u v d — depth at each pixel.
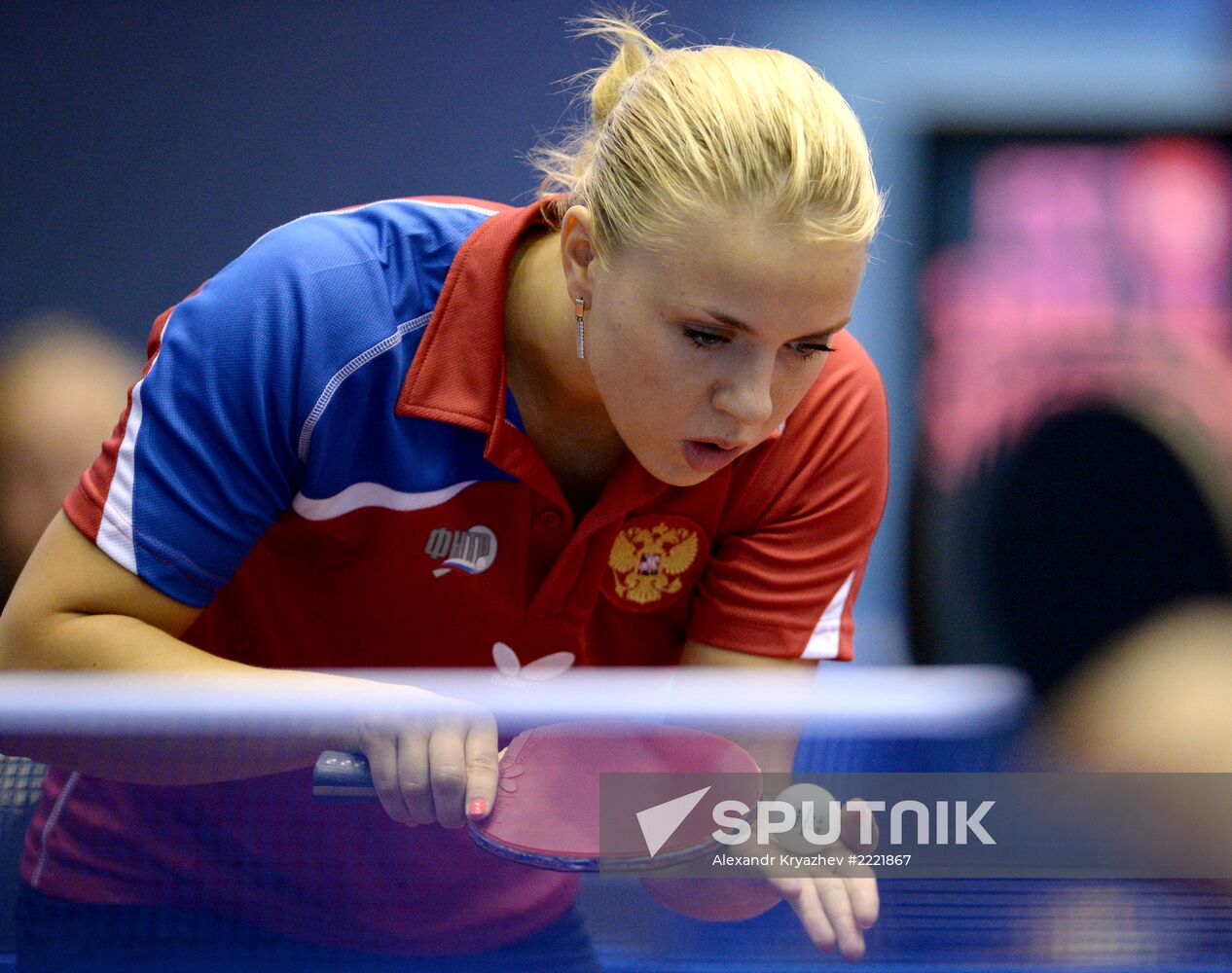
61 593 5.18
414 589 5.99
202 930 3.69
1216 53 14.86
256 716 3.86
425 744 3.98
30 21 13.88
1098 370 13.71
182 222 14.34
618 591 6.20
